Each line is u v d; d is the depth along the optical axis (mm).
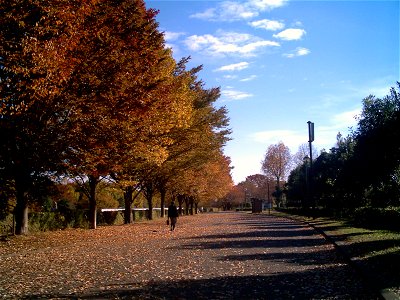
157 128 20750
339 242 16500
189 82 30203
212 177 59219
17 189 21156
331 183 35406
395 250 12625
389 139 20047
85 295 8438
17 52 13930
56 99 15617
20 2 13703
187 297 8203
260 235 23922
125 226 33656
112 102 17109
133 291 8781
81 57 15852
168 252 15961
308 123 38719
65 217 34188
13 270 11867
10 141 17234
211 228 31734
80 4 14969
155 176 38000
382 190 24328
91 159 19125
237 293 8547
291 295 8352
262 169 98500
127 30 17594
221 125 34500
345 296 8148
